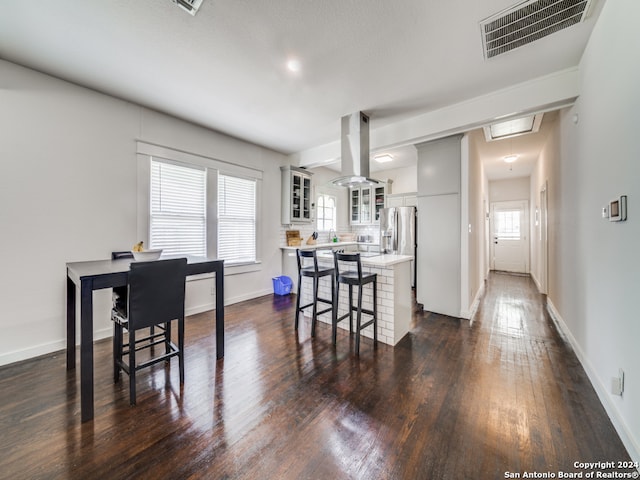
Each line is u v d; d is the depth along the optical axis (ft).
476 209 14.16
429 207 12.35
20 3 5.36
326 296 10.85
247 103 9.82
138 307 5.83
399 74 8.01
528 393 6.07
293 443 4.69
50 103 8.07
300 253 9.96
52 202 8.16
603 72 5.84
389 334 8.84
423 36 6.44
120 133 9.55
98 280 5.49
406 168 20.35
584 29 6.29
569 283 9.04
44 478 4.01
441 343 8.87
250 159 14.38
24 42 6.59
